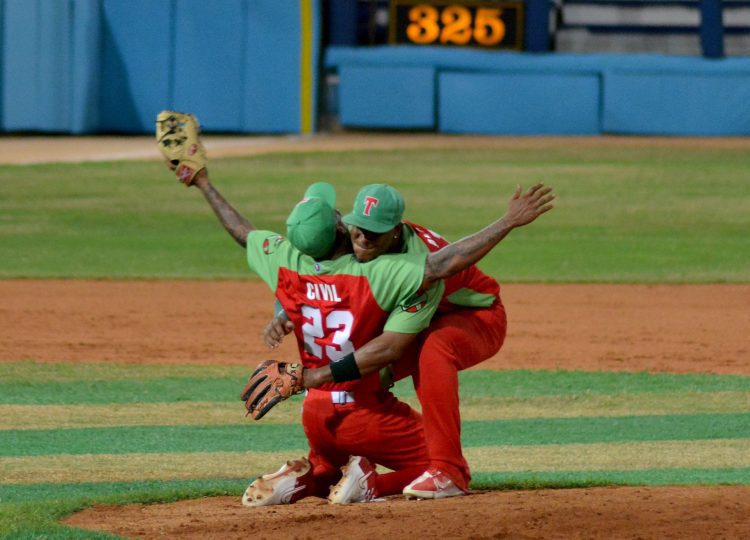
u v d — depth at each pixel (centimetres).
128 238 6881
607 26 12506
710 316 4975
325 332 1938
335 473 2130
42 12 11025
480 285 2061
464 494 2033
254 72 11462
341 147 10550
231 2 11356
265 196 8169
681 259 6384
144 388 3709
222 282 5728
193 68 11438
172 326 4731
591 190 8612
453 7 11669
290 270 1945
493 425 3225
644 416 3347
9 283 5600
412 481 2072
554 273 5988
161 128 2134
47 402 3488
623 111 11494
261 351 4322
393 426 2038
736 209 7962
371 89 11650
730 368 4050
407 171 9281
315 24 11431
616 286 5669
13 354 4181
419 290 1884
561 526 1702
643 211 7888
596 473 2552
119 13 11338
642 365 4103
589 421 3278
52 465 2678
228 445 2959
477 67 11562
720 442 2984
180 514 1959
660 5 12688
